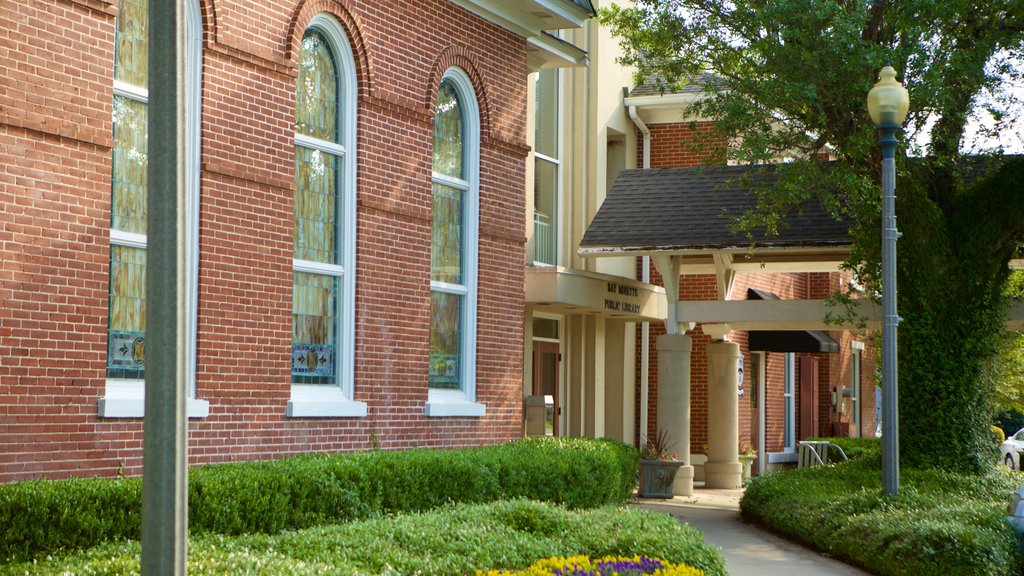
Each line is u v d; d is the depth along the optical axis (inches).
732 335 1048.8
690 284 1032.8
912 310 708.0
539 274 790.5
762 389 1127.0
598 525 438.9
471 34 645.9
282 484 433.4
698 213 830.5
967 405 698.8
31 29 404.5
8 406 396.5
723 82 732.7
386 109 579.8
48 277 409.7
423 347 605.3
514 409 681.0
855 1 657.6
